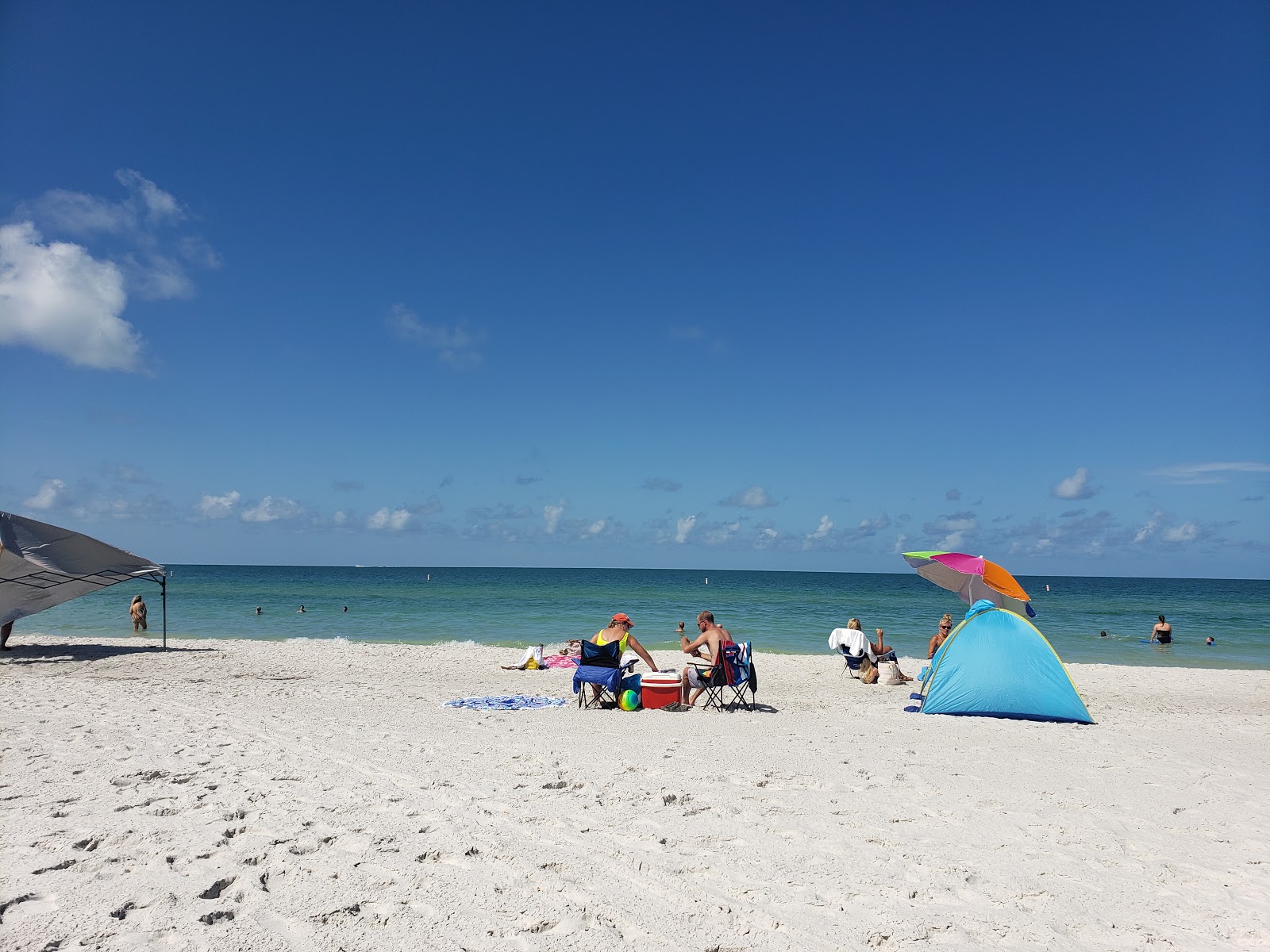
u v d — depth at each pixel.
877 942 3.09
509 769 5.84
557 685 13.10
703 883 3.63
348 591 50.59
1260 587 106.75
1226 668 19.66
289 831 4.24
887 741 7.48
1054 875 3.88
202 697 9.93
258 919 3.11
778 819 4.71
